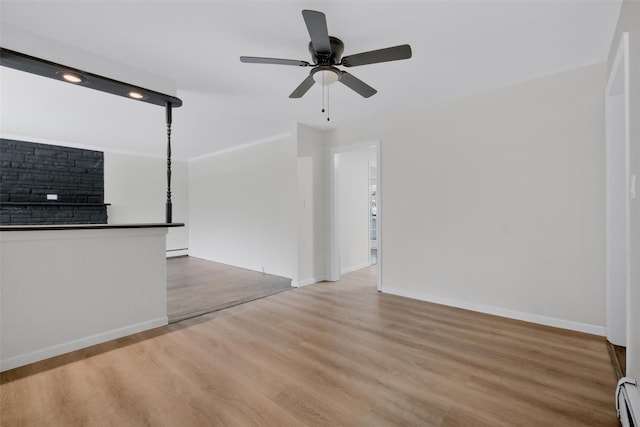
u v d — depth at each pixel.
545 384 1.86
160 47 2.33
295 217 4.35
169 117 2.93
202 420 1.55
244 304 3.53
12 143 4.88
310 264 4.52
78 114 3.91
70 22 2.01
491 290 3.12
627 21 1.76
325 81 2.17
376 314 3.15
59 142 5.34
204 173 6.85
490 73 2.78
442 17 1.99
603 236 2.54
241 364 2.12
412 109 3.69
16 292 2.12
